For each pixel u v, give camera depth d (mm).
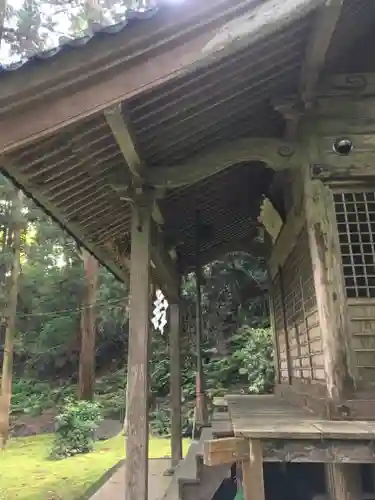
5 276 12977
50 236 14961
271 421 3113
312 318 4066
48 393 16406
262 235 7355
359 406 3164
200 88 3029
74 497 6516
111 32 2414
